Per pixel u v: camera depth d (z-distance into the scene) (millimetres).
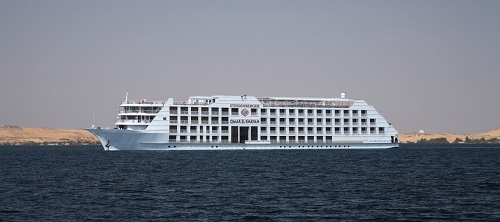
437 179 140375
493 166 188375
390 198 105875
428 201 102188
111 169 173125
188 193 112438
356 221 85500
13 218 87125
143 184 128250
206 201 102188
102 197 107000
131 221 85375
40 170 172250
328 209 94375
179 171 163250
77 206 97250
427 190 117188
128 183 130500
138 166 184750
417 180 137875
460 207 95938
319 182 133125
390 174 155125
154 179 139750
